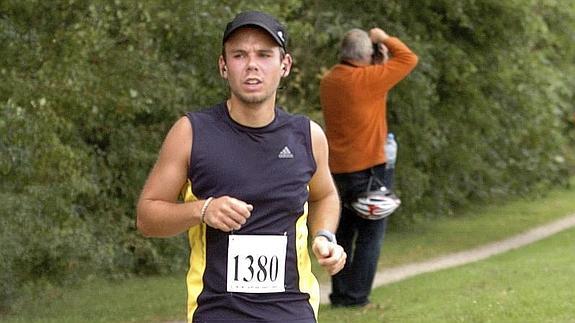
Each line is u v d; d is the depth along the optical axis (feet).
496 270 96.58
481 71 138.10
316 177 34.94
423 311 74.08
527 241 138.62
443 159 142.00
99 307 91.56
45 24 68.39
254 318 32.89
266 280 33.06
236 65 33.22
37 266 87.20
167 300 95.55
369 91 73.77
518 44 139.33
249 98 33.14
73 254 89.71
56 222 83.46
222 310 32.94
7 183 75.56
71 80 70.38
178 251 115.55
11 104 67.77
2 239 80.33
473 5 131.85
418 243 134.00
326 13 120.26
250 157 33.40
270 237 33.19
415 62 74.38
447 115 139.23
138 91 80.59
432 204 143.95
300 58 120.26
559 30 146.00
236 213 31.45
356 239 77.05
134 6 74.13
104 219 109.29
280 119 34.17
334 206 35.45
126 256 110.73
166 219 32.63
